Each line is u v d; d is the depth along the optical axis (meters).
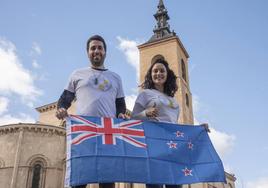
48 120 16.25
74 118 2.23
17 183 11.14
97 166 2.04
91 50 2.44
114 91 2.44
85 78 2.39
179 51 16.86
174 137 2.47
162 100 2.61
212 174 2.34
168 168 2.26
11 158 11.55
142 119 2.55
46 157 11.78
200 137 2.56
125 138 2.27
